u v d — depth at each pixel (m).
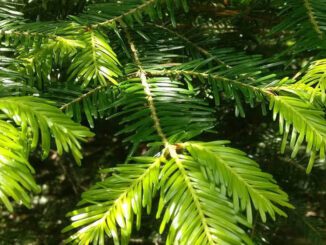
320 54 0.52
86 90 0.52
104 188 0.39
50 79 0.56
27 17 0.74
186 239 0.35
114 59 0.52
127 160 0.41
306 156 0.87
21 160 0.35
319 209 0.92
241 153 0.41
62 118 0.41
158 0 0.60
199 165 0.39
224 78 0.53
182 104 0.49
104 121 0.87
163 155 0.41
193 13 0.75
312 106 0.46
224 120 0.84
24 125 0.40
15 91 0.49
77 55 0.51
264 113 0.48
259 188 0.38
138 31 0.61
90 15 0.58
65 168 1.02
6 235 0.94
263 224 0.66
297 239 0.92
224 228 0.36
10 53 0.63
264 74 0.57
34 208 1.01
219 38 0.70
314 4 0.58
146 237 0.83
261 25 0.75
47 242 0.93
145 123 0.46
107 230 0.37
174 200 0.37
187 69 0.55
